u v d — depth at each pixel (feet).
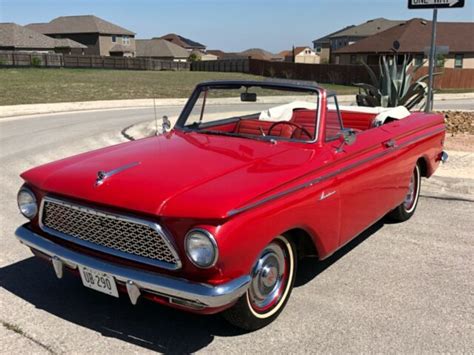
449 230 18.06
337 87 114.52
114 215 10.15
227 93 15.44
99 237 10.75
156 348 10.72
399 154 16.03
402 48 144.56
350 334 11.27
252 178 10.66
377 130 15.49
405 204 18.66
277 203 10.63
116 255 10.45
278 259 11.57
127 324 11.66
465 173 25.58
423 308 12.48
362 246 16.55
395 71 35.09
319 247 12.45
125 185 10.48
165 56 328.29
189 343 10.91
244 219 9.78
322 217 12.17
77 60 188.03
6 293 13.08
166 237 9.64
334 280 14.01
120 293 12.64
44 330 11.34
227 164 11.39
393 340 11.04
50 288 13.41
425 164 19.11
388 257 15.65
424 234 17.65
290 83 14.24
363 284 13.76
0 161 29.48
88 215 10.69
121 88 95.20
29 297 12.88
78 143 35.81
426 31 151.12
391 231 17.93
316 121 13.04
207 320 11.87
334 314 12.14
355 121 18.15
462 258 15.58
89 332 11.30
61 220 11.39
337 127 13.99
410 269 14.78
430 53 29.37
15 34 228.02
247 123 15.03
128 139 37.45
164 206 9.68
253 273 10.85
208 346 10.79
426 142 18.24
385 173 15.21
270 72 153.48
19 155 31.35
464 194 22.40
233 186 10.19
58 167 12.17
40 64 175.01
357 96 36.52
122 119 50.80
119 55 282.56
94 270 10.51
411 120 17.98
